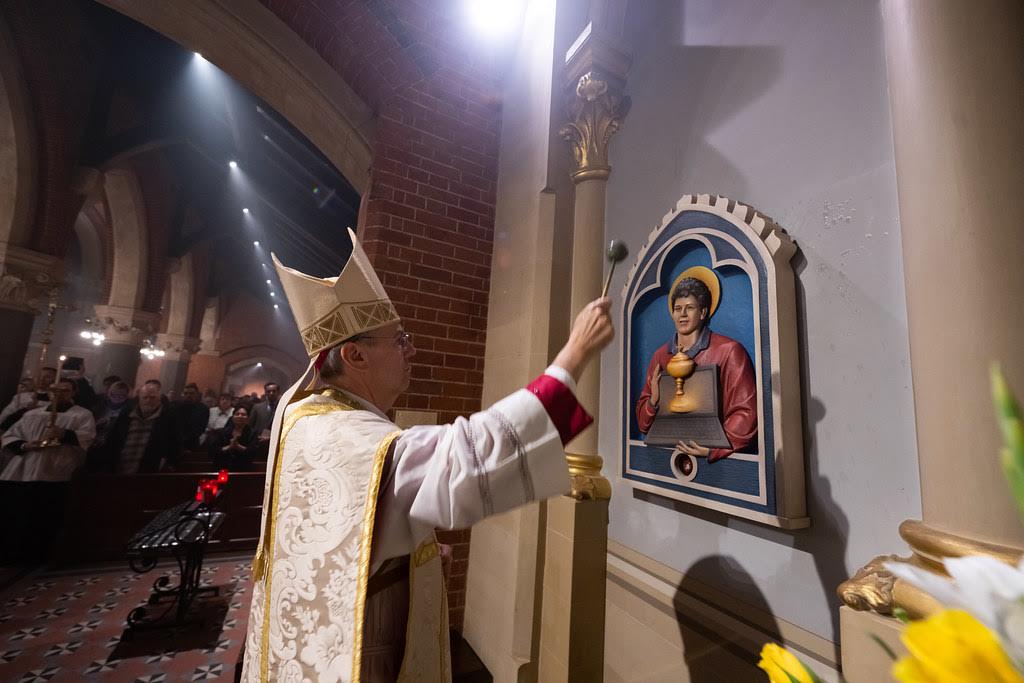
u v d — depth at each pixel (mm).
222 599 3602
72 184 6227
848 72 1319
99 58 6320
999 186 801
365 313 1046
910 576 364
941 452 829
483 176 2939
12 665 2590
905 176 932
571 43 2396
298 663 751
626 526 1952
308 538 794
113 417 5891
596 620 1734
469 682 2098
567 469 740
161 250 9672
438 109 2861
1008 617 296
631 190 2180
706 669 1480
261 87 3049
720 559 1516
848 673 956
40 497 4230
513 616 1991
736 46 1702
